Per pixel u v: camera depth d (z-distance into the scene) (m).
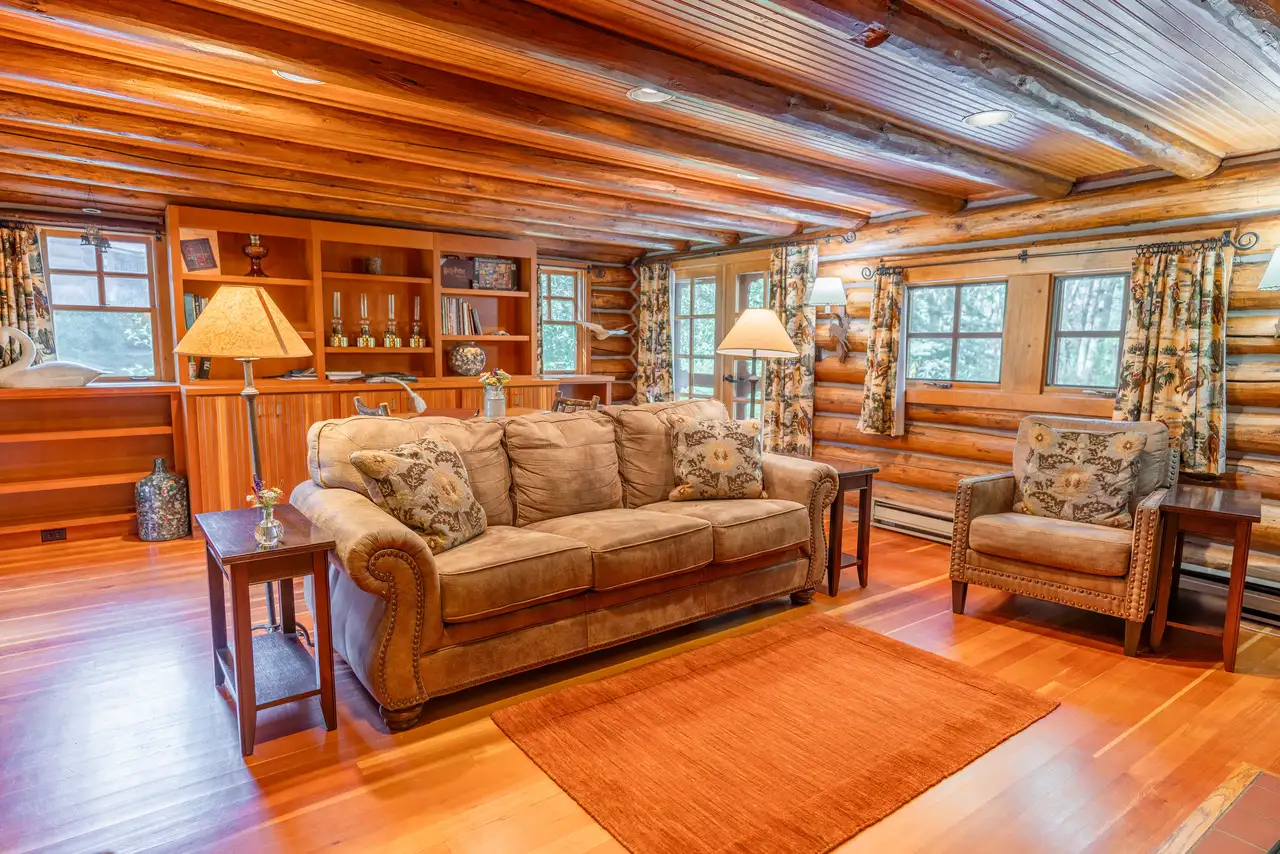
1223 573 3.66
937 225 4.73
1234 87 2.65
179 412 4.67
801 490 3.50
